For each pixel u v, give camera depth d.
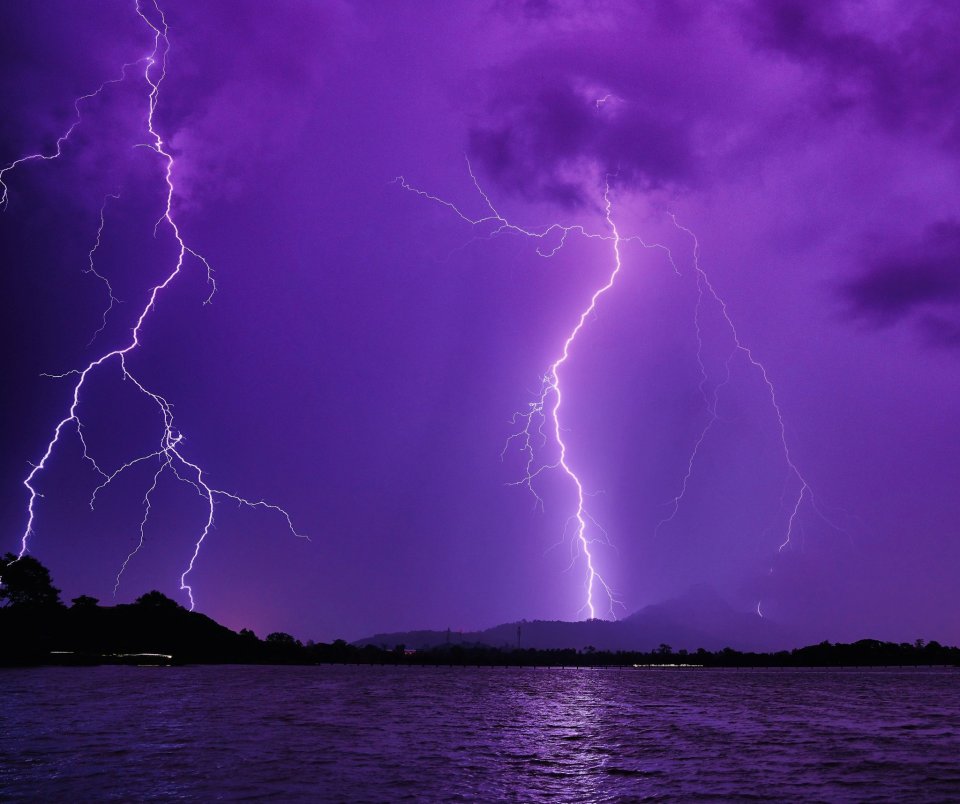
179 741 22.95
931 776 18.69
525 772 18.75
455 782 17.09
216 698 42.50
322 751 21.55
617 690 65.94
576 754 22.19
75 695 41.16
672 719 35.00
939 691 68.75
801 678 113.56
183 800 14.57
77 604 103.00
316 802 14.62
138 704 36.59
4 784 15.86
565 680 91.25
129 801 14.41
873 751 23.44
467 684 73.56
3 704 35.00
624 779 17.97
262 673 91.00
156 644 104.38
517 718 34.44
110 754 20.09
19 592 84.62
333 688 59.03
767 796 16.09
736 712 40.19
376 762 19.73
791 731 29.67
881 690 70.69
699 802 15.44
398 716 34.22
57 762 18.69
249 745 22.42
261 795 15.16
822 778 18.33
